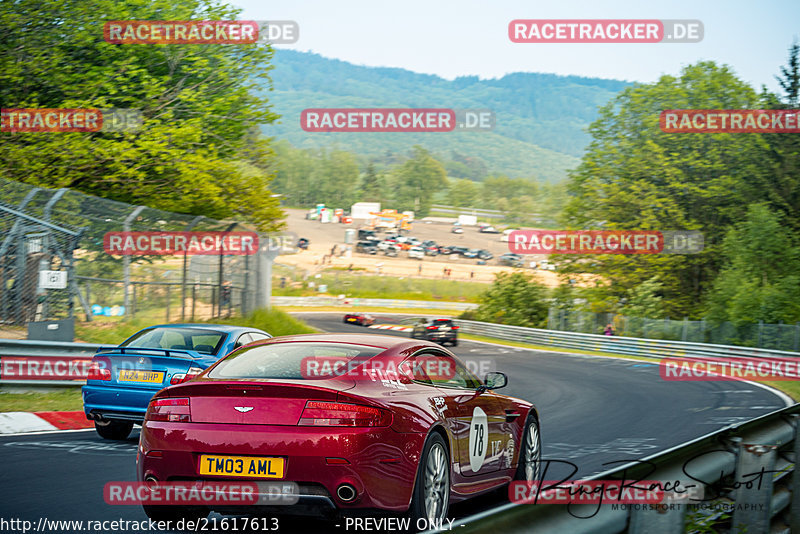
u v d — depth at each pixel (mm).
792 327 33688
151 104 25625
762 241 41125
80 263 18438
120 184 24656
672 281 49688
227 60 27422
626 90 54438
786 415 4953
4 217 16875
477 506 6574
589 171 52844
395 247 116812
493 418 6484
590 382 22750
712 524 4137
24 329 16688
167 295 20766
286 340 6078
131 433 10875
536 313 51219
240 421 4953
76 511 5883
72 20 24984
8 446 8984
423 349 6160
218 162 25094
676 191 52812
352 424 4848
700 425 13562
